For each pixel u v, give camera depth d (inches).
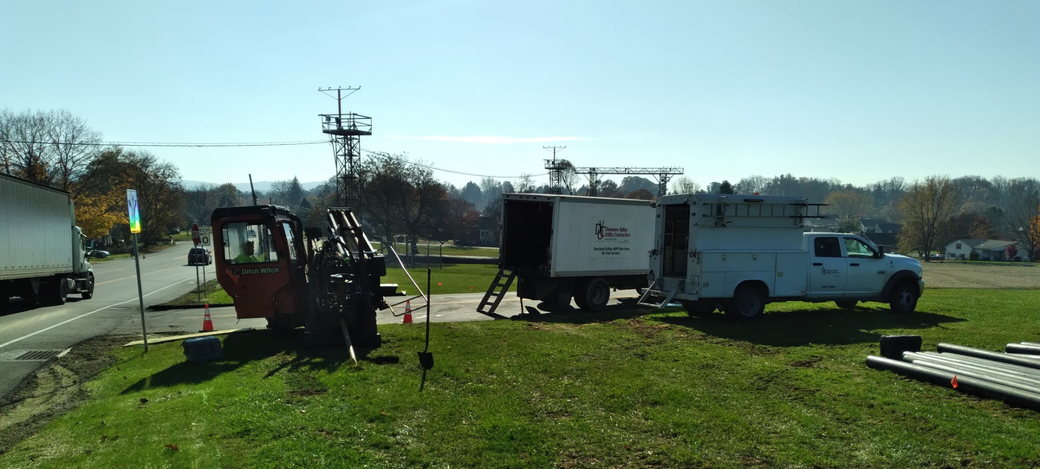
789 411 256.8
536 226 706.2
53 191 776.9
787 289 546.3
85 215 2464.3
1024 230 3567.9
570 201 668.7
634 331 471.2
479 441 223.3
